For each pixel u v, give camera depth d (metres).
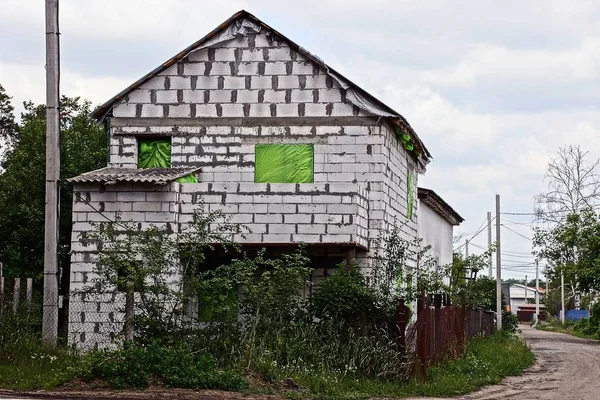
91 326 21.86
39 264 29.77
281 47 25.20
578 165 57.00
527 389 20.42
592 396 18.97
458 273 34.38
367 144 24.88
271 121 25.08
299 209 22.78
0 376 16.14
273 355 17.98
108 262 17.88
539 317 102.44
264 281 19.34
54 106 20.45
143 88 25.39
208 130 25.16
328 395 16.55
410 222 30.36
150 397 14.84
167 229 22.23
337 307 19.19
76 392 15.24
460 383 19.52
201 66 25.30
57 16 20.61
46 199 20.20
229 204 22.78
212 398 15.09
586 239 46.41
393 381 18.44
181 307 17.80
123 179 22.12
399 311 18.98
